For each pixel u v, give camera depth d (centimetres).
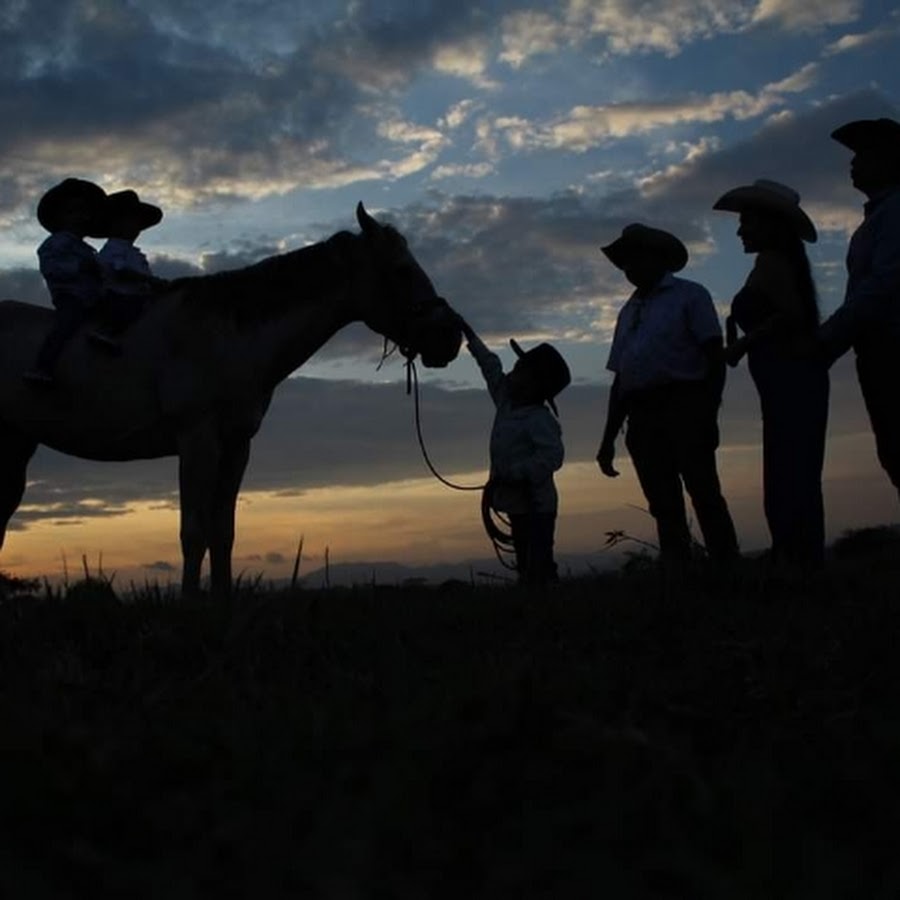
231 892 191
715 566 618
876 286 618
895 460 647
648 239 725
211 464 754
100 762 248
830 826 229
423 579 657
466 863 207
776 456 686
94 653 452
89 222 823
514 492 748
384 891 190
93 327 775
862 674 388
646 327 728
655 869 197
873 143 641
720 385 729
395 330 788
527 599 591
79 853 202
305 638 461
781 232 702
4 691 370
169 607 520
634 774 254
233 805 229
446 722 293
